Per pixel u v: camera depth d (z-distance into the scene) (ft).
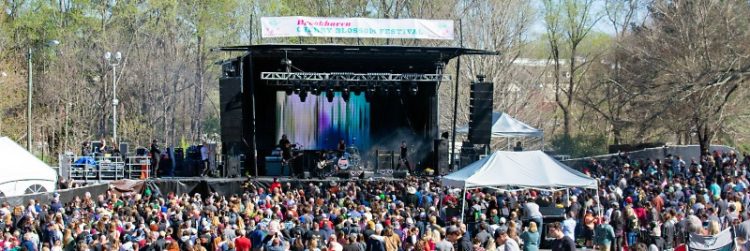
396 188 126.31
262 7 253.44
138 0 243.81
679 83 166.50
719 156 141.59
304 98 147.84
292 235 79.30
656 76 173.47
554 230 71.10
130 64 238.48
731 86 166.81
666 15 174.19
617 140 202.18
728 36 166.20
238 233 76.89
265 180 136.46
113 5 235.20
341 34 137.39
